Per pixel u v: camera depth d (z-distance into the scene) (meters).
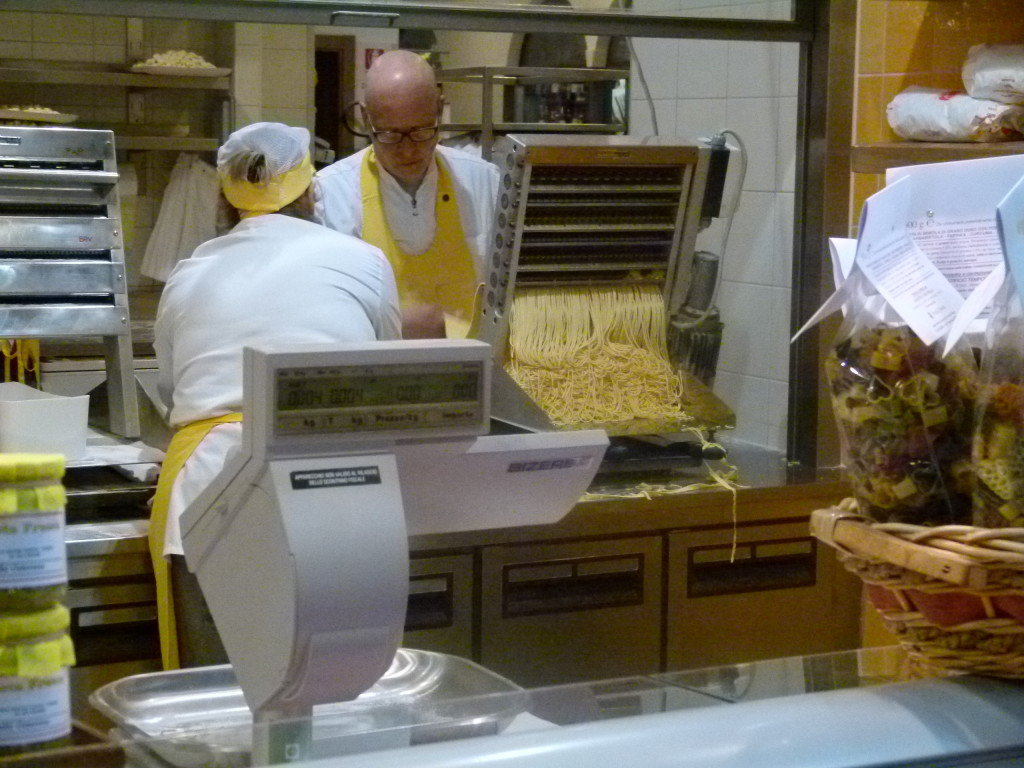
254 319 2.45
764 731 1.16
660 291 3.21
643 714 1.21
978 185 1.33
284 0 2.94
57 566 1.17
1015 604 1.18
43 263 2.79
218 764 1.11
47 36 4.95
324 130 5.45
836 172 3.33
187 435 2.48
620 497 3.00
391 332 2.58
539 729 1.17
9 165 2.81
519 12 3.09
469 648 2.92
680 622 3.10
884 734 1.18
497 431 1.38
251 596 1.22
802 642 3.24
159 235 4.98
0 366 3.37
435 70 3.93
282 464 1.16
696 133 3.75
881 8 3.23
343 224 3.27
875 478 1.30
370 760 1.08
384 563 1.17
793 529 3.19
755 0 3.49
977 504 1.24
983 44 2.90
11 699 1.14
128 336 2.89
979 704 1.24
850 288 1.32
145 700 1.42
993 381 1.23
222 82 5.01
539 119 4.23
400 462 1.21
